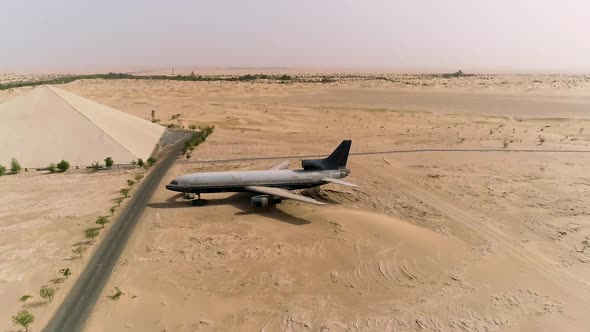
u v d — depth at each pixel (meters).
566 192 65.75
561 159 84.94
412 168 80.44
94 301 36.25
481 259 44.84
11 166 74.88
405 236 48.78
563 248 47.81
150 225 52.97
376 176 75.62
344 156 65.12
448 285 39.44
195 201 60.72
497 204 61.41
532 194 65.12
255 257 44.41
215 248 46.62
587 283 40.44
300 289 38.47
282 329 32.84
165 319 33.91
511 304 36.75
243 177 60.56
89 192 65.12
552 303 37.09
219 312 34.97
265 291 38.16
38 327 32.66
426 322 34.03
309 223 53.88
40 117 85.25
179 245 47.41
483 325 33.88
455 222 55.25
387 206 61.19
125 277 40.31
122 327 32.88
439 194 66.00
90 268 41.91
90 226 52.09
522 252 46.75
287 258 44.12
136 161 81.12
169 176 74.62
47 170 76.31
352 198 64.56
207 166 81.69
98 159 80.00
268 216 56.59
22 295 36.97
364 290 38.41
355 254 44.69
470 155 89.62
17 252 44.88
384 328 33.19
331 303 36.38
